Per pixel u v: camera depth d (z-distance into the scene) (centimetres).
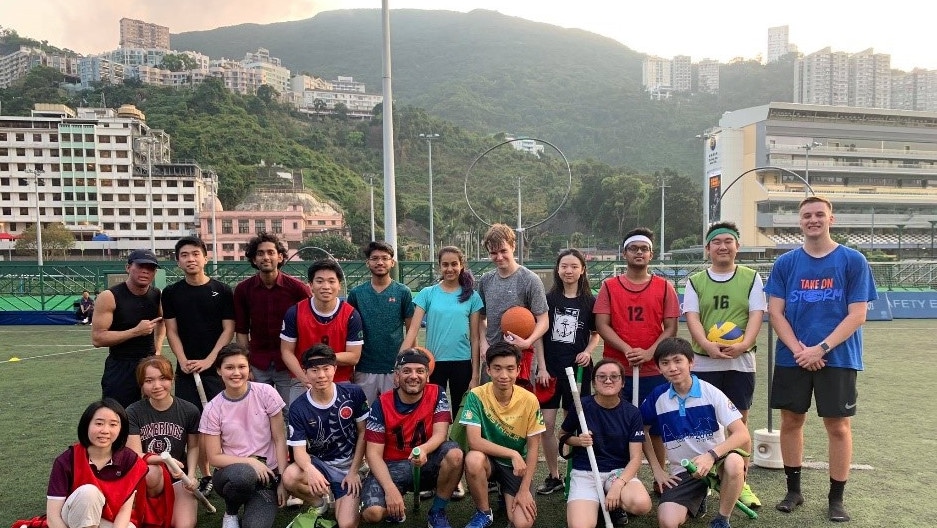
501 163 5188
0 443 600
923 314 1831
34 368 1038
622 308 457
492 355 405
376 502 402
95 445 354
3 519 428
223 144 8488
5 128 6775
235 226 6375
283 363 488
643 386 456
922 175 6425
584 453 421
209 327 480
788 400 430
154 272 467
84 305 1842
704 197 6400
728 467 382
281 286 486
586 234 7000
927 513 421
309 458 415
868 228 6397
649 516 431
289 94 15212
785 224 5997
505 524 420
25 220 6869
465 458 399
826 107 6203
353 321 461
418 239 6594
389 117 994
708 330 452
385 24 986
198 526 418
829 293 418
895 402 746
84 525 340
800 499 436
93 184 6925
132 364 468
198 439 436
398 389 425
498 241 474
